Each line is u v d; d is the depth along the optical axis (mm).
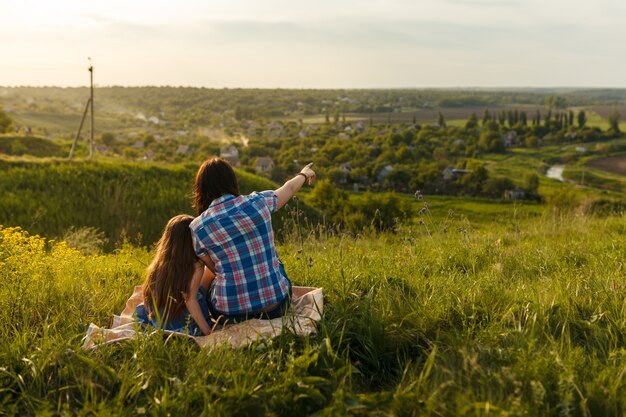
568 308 3852
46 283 4812
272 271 3885
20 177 23047
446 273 5453
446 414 2582
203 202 3873
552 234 9078
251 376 2990
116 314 4457
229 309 3795
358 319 3768
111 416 2686
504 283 4945
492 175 136000
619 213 12656
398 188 117875
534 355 3055
